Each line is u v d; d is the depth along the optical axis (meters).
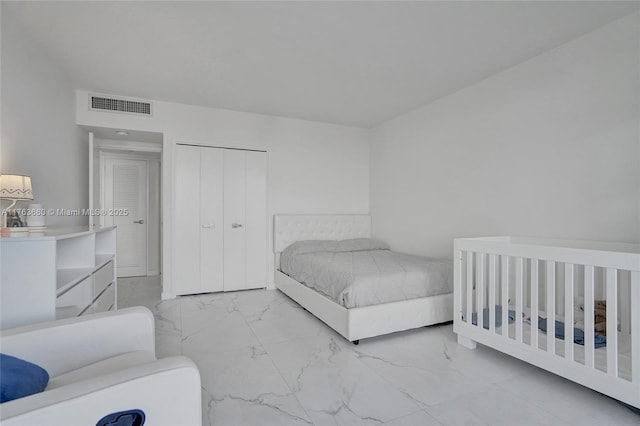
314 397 1.77
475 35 2.38
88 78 3.12
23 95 2.25
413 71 2.98
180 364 0.94
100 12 2.09
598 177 2.31
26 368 1.00
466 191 3.34
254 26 2.26
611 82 2.23
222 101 3.78
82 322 1.32
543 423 1.54
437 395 1.79
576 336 2.04
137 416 0.85
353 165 4.90
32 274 1.52
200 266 3.99
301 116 4.37
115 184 5.02
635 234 2.13
